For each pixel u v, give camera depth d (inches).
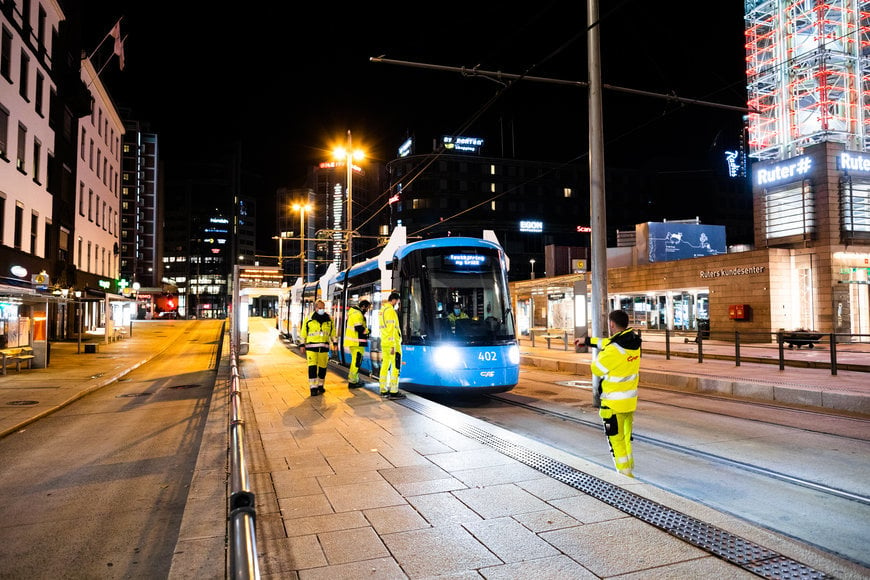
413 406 375.9
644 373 598.2
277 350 1027.9
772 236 1149.1
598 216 430.0
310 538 157.2
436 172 3535.9
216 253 5733.3
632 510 175.3
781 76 1183.6
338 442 274.5
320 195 5472.4
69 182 1338.6
